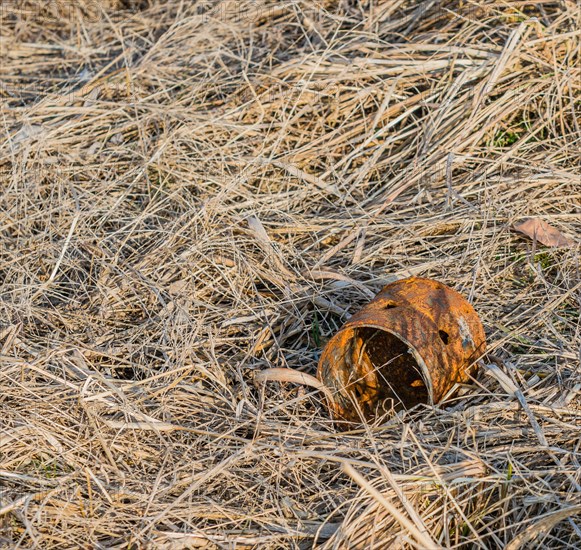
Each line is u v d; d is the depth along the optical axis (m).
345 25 4.67
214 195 3.91
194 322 3.31
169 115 4.25
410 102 4.18
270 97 4.29
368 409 3.04
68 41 5.19
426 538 2.27
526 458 2.65
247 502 2.62
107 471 2.72
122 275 3.51
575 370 2.94
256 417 2.87
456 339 2.81
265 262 3.60
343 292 3.44
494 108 4.06
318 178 4.00
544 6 4.43
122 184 4.04
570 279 3.35
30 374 3.04
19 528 2.53
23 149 4.15
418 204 3.80
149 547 2.45
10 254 3.70
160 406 2.94
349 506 2.50
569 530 2.47
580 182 3.73
